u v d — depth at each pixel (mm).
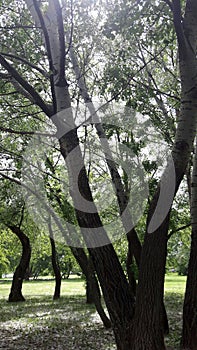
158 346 6645
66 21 10125
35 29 9633
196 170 9391
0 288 42750
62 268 39344
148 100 9227
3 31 8852
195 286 9188
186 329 9117
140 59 11312
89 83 11633
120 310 6996
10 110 12109
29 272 60000
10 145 14398
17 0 9867
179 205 14469
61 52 7355
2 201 19219
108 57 10109
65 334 12188
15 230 25328
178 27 6680
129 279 13430
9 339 11648
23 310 19656
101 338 11227
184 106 7016
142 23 7715
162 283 6805
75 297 28125
